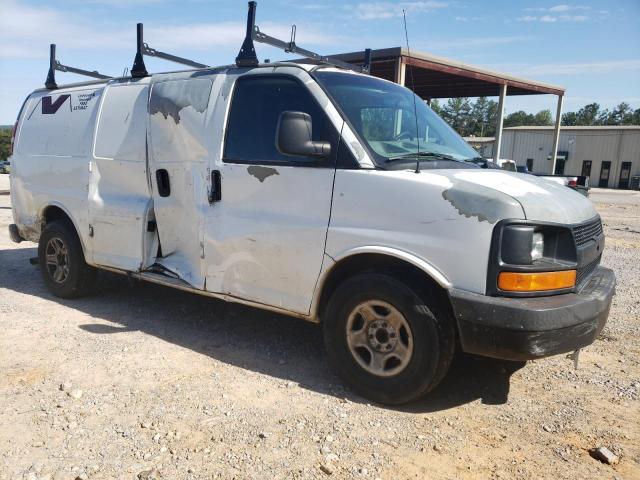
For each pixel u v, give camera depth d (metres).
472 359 4.46
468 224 3.32
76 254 5.75
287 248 4.00
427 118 4.73
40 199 6.10
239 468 2.94
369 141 3.87
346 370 3.80
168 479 2.84
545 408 3.70
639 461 3.10
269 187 4.10
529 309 3.16
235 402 3.65
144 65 5.21
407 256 3.48
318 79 4.07
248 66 4.46
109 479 2.82
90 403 3.60
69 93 6.00
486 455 3.13
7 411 3.48
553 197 3.63
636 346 4.87
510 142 49.16
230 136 4.39
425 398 3.80
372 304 3.65
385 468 2.97
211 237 4.43
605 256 9.57
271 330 5.08
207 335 4.91
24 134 6.45
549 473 2.97
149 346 4.61
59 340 4.70
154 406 3.57
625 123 115.62
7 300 5.87
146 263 5.08
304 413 3.53
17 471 2.87
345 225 3.74
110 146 5.31
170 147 4.78
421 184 3.49
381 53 13.09
